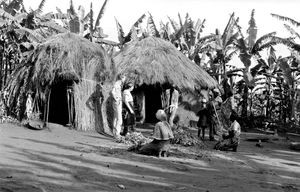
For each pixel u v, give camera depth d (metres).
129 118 13.41
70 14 24.33
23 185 6.05
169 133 9.73
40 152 9.24
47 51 14.75
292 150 12.81
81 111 14.18
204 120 14.06
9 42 21.48
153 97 20.16
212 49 25.11
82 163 8.27
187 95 18.98
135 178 7.26
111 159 8.98
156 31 26.16
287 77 21.38
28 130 13.28
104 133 13.86
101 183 6.68
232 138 11.62
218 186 7.09
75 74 14.25
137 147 10.23
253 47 22.83
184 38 25.94
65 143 11.05
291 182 7.89
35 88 14.61
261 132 19.23
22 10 23.83
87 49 15.03
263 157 10.89
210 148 11.95
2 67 21.77
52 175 7.00
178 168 8.48
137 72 17.88
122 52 19.70
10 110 15.06
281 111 25.77
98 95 14.52
